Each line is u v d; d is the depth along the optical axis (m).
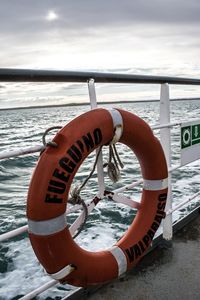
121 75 2.20
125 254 1.99
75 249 1.73
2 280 4.48
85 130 1.70
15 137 34.84
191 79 3.05
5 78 1.57
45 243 1.58
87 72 1.96
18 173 16.58
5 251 5.72
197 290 2.30
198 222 3.36
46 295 3.71
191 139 3.23
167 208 2.86
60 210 1.58
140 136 2.01
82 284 1.81
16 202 11.37
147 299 2.22
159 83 2.67
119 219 6.91
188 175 11.45
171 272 2.51
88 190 10.02
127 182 11.46
